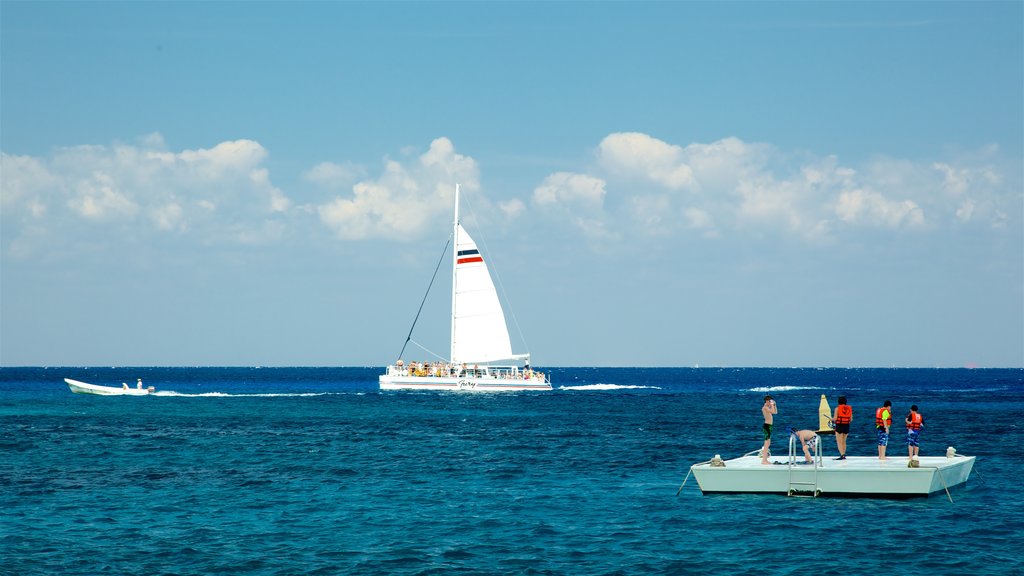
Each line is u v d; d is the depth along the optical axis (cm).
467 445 5969
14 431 6844
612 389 16638
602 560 2881
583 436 6594
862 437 6756
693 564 2834
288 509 3666
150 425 7481
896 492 3738
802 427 7344
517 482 4362
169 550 2984
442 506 3734
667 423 7838
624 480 4419
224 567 2791
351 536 3192
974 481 4278
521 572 2753
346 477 4522
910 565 2811
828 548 3009
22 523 3375
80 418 8238
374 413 9050
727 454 5453
